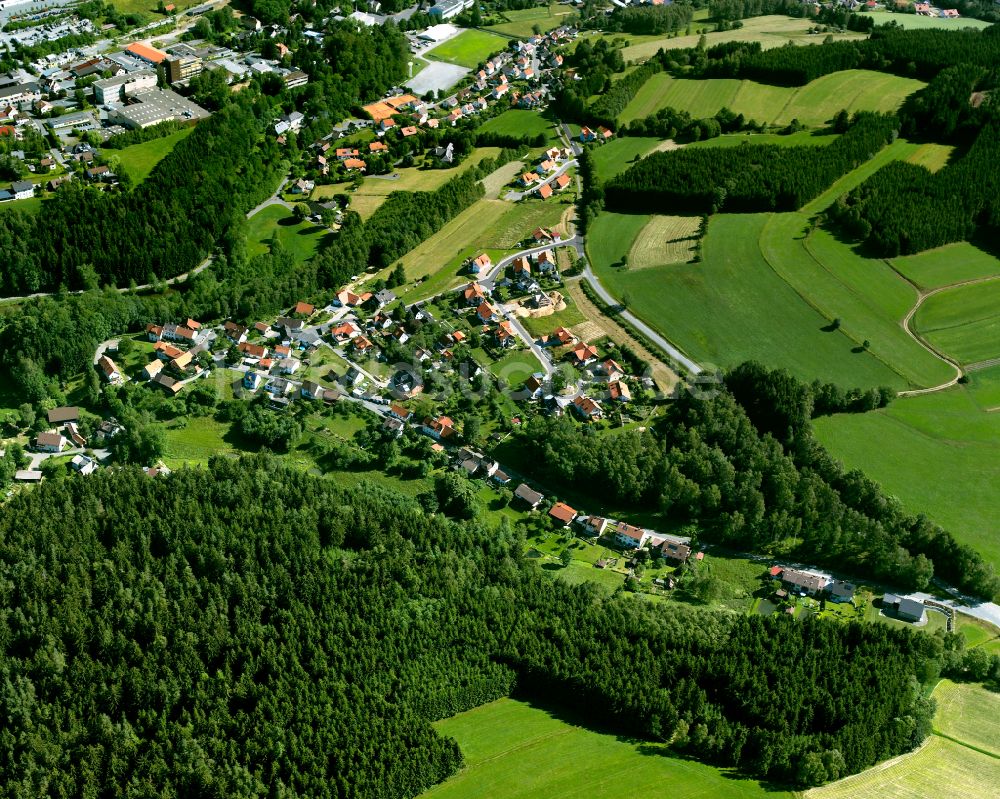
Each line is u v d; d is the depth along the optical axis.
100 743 168.25
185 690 178.50
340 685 179.88
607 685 184.00
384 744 171.88
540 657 189.75
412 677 185.25
